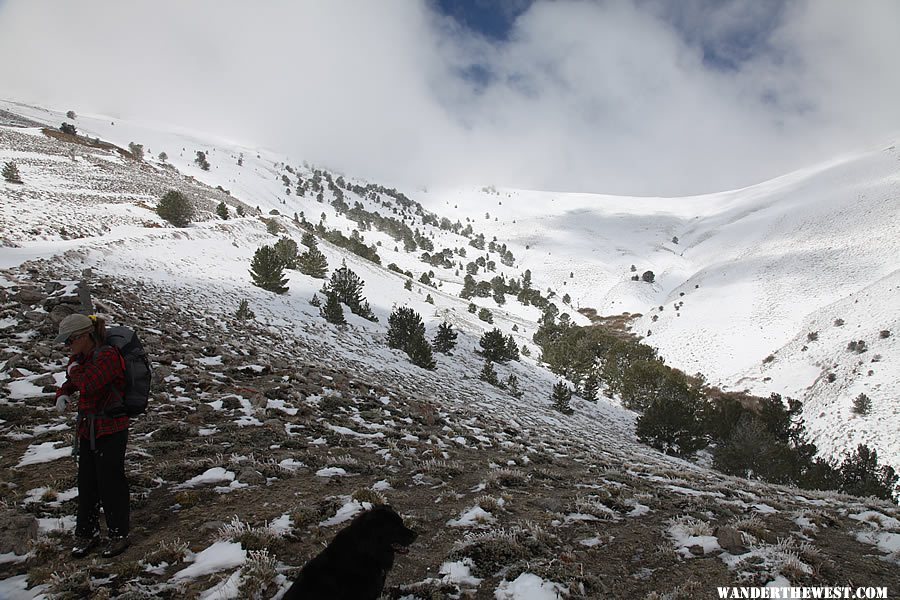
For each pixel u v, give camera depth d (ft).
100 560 13.08
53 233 97.25
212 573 12.78
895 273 309.01
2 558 12.86
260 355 50.39
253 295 105.70
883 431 172.04
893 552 17.90
